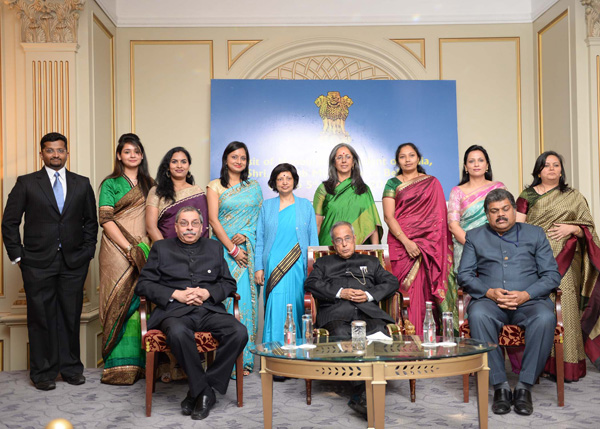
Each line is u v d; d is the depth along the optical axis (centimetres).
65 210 424
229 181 464
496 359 359
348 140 618
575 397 381
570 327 427
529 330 357
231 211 458
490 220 395
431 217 487
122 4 621
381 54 630
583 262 448
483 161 479
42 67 516
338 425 327
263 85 618
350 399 357
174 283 388
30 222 421
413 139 619
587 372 455
